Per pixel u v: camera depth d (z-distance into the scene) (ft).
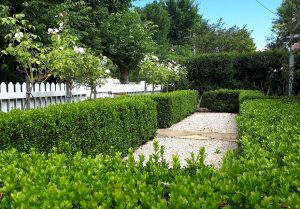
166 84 59.52
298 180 6.05
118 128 21.67
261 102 26.99
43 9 33.78
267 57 66.08
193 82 68.44
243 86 67.62
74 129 16.05
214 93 61.31
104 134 19.56
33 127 13.00
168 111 37.37
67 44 21.79
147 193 5.37
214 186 5.93
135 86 53.01
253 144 9.50
